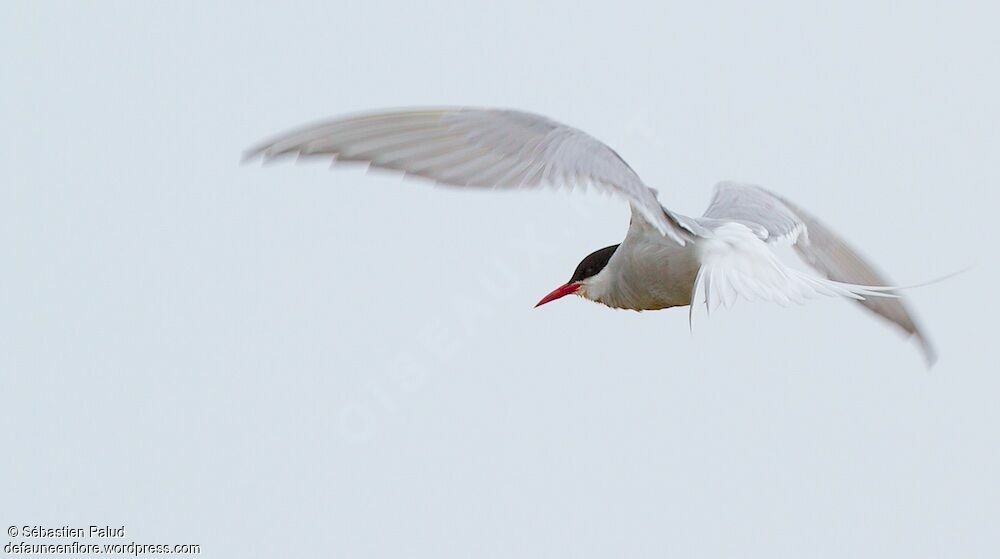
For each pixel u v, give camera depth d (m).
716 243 10.34
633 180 8.36
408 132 7.93
